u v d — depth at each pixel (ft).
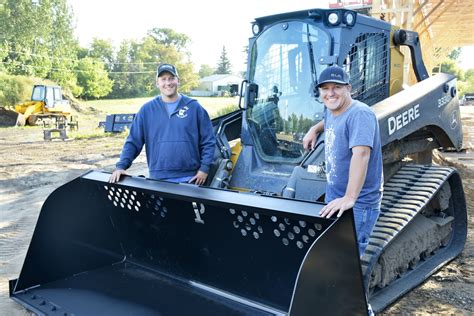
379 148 9.94
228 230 10.88
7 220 21.90
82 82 200.75
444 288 13.92
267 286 10.87
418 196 13.44
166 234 12.42
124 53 272.92
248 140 14.38
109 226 13.88
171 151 13.30
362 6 26.50
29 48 169.99
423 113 14.55
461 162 33.40
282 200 9.20
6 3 165.78
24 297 12.19
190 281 12.40
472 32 60.03
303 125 13.42
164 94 13.24
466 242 17.60
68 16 188.24
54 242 12.92
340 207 8.45
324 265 8.24
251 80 14.60
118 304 11.58
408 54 22.06
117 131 59.67
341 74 9.52
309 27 13.33
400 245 13.44
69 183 12.92
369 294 12.52
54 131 57.82
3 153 44.80
